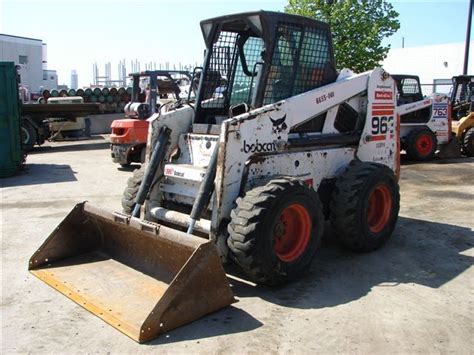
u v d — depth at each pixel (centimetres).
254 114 465
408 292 452
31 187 955
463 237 621
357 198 524
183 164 527
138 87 1241
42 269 488
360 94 588
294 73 533
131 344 359
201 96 561
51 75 4766
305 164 521
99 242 524
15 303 427
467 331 380
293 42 527
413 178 1048
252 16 504
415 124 1282
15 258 540
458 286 468
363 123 595
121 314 393
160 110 571
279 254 454
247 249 418
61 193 894
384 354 347
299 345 358
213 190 456
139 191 516
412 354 348
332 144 556
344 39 1389
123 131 1128
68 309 414
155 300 414
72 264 496
